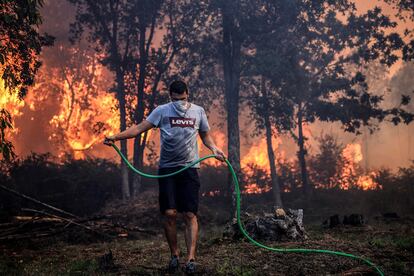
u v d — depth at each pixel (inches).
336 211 993.5
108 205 959.6
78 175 1016.2
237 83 991.0
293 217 333.1
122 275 237.6
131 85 1099.9
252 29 989.8
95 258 302.5
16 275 274.8
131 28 1077.8
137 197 962.7
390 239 320.5
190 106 233.0
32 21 479.2
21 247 452.1
